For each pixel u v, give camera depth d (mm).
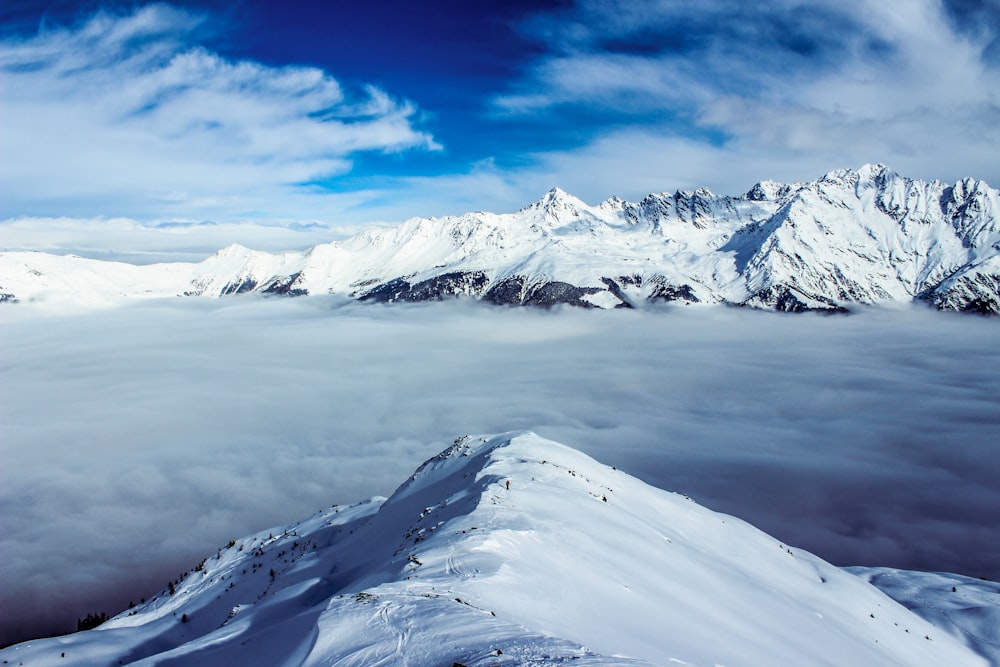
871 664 51156
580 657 19672
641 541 54094
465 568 35062
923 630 80562
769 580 70000
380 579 38844
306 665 22031
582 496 62625
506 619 27094
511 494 56938
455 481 83125
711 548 73375
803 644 46438
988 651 86812
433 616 24594
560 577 36406
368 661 20719
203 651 39562
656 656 28719
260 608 63969
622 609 34500
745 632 41469
